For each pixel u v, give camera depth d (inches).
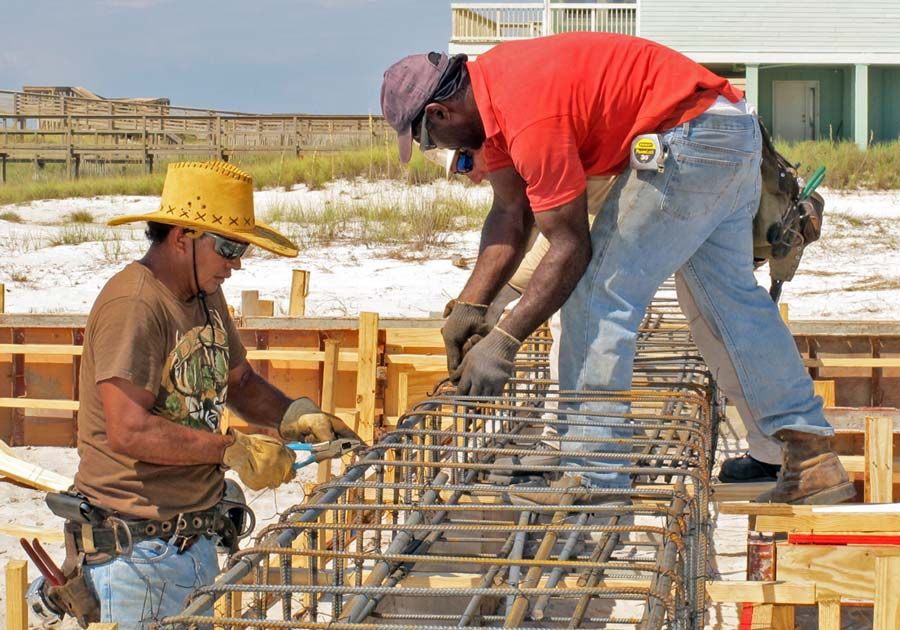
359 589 220.8
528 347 496.4
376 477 295.7
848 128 2409.0
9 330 663.8
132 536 286.8
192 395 296.7
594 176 335.3
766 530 301.3
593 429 319.3
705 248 342.6
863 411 423.5
